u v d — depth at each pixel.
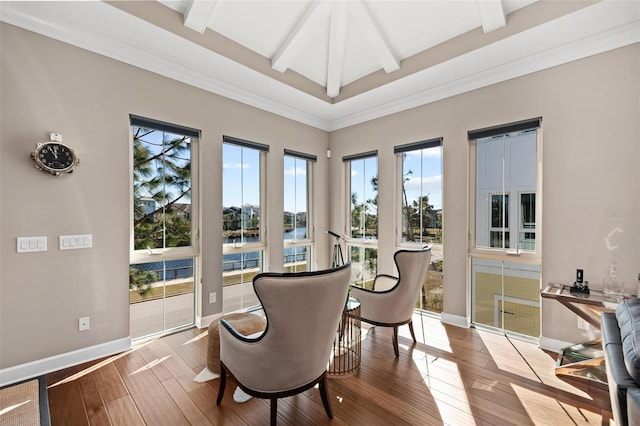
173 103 2.92
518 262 2.87
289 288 1.44
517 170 2.87
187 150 3.11
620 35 2.27
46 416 1.74
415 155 3.64
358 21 2.68
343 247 4.45
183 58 2.77
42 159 2.16
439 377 2.18
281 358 1.54
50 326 2.24
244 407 1.86
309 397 1.97
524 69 2.73
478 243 3.13
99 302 2.47
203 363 2.38
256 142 3.64
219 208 3.29
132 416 1.76
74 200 2.34
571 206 2.50
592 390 1.99
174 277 3.04
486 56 2.68
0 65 2.05
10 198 2.08
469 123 3.10
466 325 3.13
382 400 1.92
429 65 2.90
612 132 2.33
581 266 2.46
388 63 3.07
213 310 3.22
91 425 1.68
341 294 1.62
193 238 3.16
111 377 2.17
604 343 1.48
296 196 4.23
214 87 3.21
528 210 2.80
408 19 2.64
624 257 2.28
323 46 3.15
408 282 2.45
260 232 3.79
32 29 2.16
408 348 2.65
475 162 3.14
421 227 3.59
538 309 2.76
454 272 3.22
